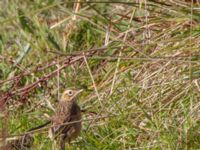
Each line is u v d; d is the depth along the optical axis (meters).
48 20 18.47
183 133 14.12
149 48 16.00
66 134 14.38
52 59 17.03
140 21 17.02
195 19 15.81
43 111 15.70
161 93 15.01
